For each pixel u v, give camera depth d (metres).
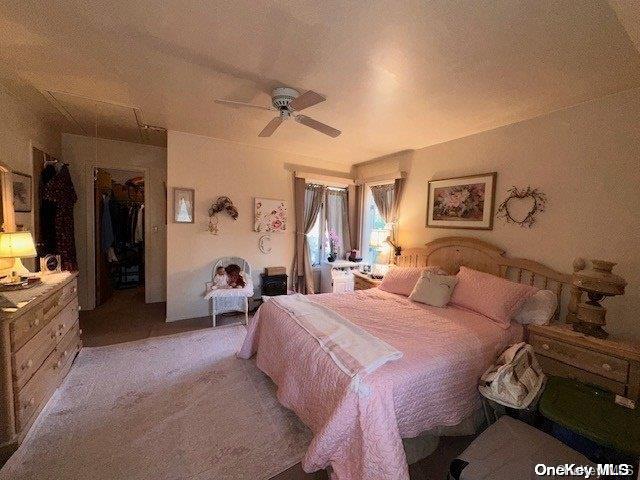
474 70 1.77
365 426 1.29
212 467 1.50
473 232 2.97
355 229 4.87
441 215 3.29
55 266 2.40
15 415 1.55
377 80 1.93
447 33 1.42
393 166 4.03
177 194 3.49
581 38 1.43
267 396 2.10
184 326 3.40
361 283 3.81
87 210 3.82
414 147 3.61
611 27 1.34
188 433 1.72
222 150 3.72
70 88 2.22
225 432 1.74
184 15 1.37
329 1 1.23
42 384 1.82
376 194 4.42
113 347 2.81
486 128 2.83
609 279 1.76
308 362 1.71
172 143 3.41
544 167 2.42
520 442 1.26
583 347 1.78
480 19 1.32
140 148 4.06
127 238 5.21
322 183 4.57
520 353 1.69
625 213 1.99
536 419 1.62
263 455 1.58
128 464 1.50
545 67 1.71
